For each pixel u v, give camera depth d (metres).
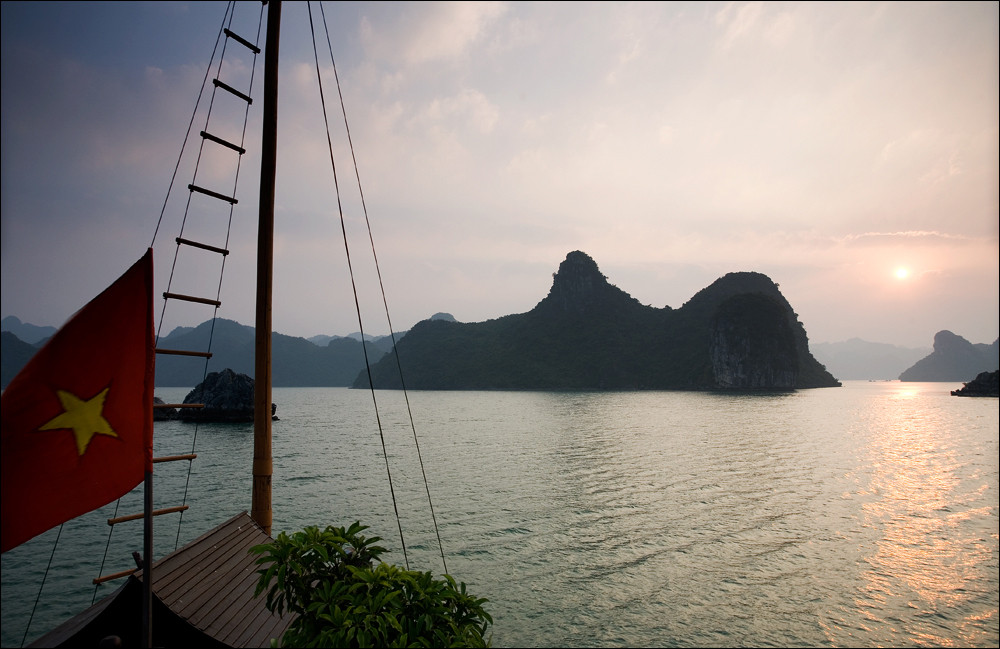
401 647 4.98
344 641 4.92
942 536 25.45
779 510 30.45
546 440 67.06
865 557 22.45
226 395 90.12
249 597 8.46
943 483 38.62
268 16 9.25
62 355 4.27
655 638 15.69
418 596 5.45
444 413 120.62
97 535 26.75
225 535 9.15
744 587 19.36
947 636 15.80
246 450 58.41
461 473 43.12
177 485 39.84
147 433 4.40
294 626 5.54
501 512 30.16
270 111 9.19
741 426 84.50
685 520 28.33
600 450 56.94
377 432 79.81
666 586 19.42
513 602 18.11
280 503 32.97
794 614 17.20
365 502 33.09
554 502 32.59
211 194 8.61
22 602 18.34
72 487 4.41
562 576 20.41
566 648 15.12
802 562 21.88
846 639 15.65
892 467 45.59
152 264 4.59
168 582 7.48
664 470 44.03
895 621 16.72
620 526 27.19
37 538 26.09
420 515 29.64
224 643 7.29
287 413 126.50
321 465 48.00
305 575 5.71
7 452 4.09
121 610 7.07
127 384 4.66
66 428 4.34
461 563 21.81
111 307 4.44
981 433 74.12
